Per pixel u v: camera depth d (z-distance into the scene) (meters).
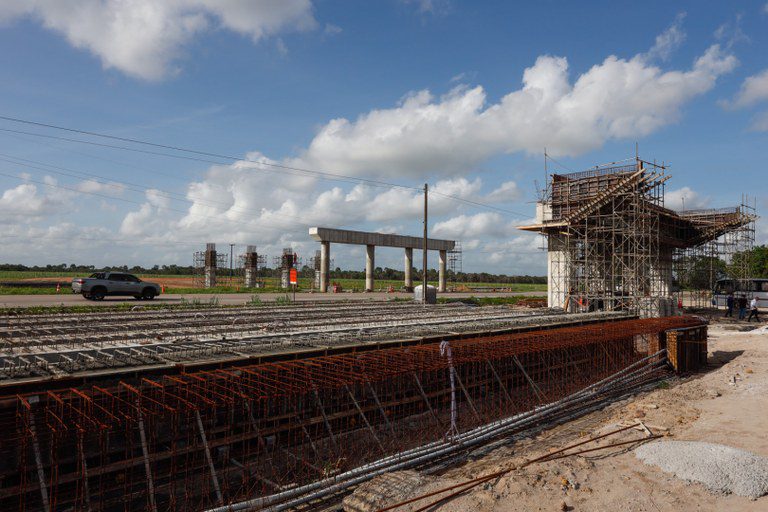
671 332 18.14
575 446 9.70
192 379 9.09
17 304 29.02
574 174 34.75
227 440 8.66
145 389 8.52
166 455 8.07
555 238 35.91
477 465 9.44
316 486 7.85
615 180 32.16
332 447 9.73
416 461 9.23
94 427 7.50
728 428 10.70
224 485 7.95
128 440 7.52
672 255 40.38
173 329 15.15
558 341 14.47
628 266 32.38
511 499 7.28
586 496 7.41
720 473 7.93
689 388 15.09
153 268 129.12
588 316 21.75
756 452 9.19
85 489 7.10
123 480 7.81
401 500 7.29
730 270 48.84
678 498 7.37
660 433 10.67
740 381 15.82
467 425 11.41
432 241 70.62
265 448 8.70
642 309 31.27
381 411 10.53
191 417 8.68
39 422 7.60
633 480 7.99
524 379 15.27
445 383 13.02
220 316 20.06
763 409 12.13
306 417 10.27
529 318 20.58
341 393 10.84
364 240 62.09
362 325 16.92
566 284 34.31
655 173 30.56
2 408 7.35
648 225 32.28
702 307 49.78
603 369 16.78
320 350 11.55
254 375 9.72
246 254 65.62
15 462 7.32
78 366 9.01
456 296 57.81
